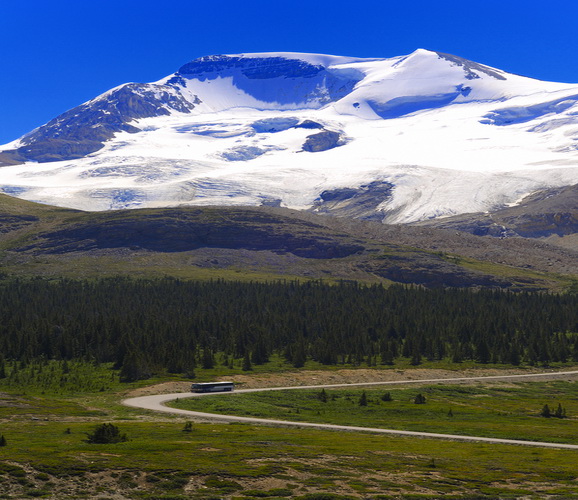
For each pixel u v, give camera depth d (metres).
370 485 75.31
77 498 69.69
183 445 87.31
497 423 131.12
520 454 93.19
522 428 122.12
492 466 84.75
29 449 82.25
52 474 74.12
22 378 167.75
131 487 72.88
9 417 112.69
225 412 128.75
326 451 88.31
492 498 72.88
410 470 81.38
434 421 131.38
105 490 71.81
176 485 73.38
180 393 156.75
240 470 77.25
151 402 139.50
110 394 152.00
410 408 144.12
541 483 78.06
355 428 115.75
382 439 103.44
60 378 169.75
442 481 77.81
